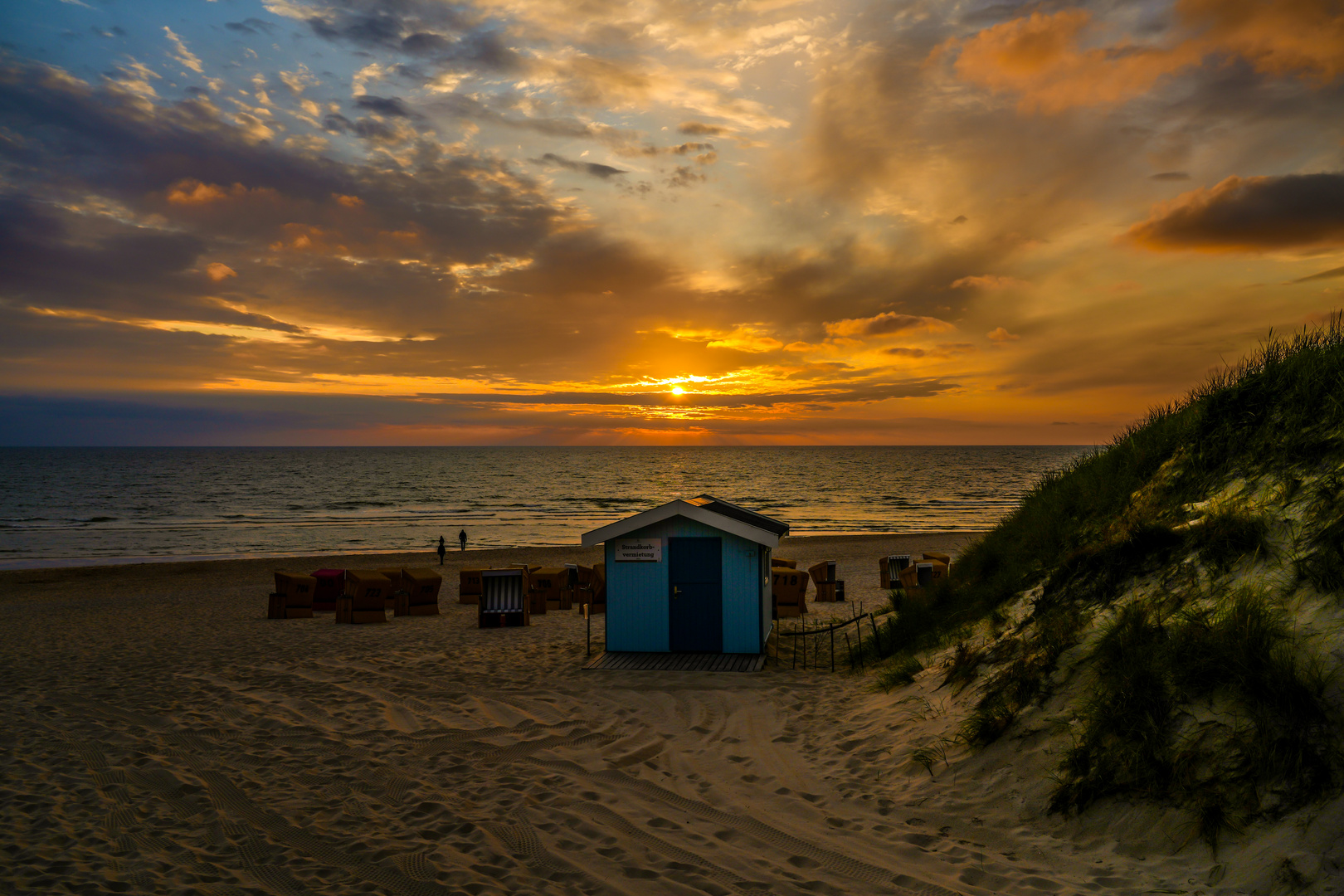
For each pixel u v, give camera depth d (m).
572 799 6.48
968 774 6.30
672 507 12.32
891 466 180.62
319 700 9.98
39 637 15.67
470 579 21.14
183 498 87.94
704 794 6.59
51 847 5.52
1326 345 8.36
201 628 16.86
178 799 6.57
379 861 5.31
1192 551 6.95
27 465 180.50
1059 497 11.25
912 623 11.60
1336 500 6.17
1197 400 9.77
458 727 8.73
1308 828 4.32
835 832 5.68
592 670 11.43
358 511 72.31
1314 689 4.92
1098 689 6.23
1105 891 4.49
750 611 12.21
